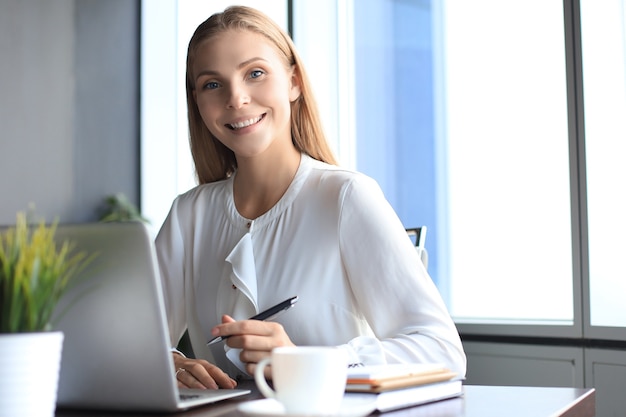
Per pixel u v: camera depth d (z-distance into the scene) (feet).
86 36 15.79
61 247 3.25
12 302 2.71
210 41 5.57
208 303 5.74
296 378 2.80
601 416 8.57
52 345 2.77
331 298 5.32
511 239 9.50
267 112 5.64
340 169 5.71
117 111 15.49
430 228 10.10
